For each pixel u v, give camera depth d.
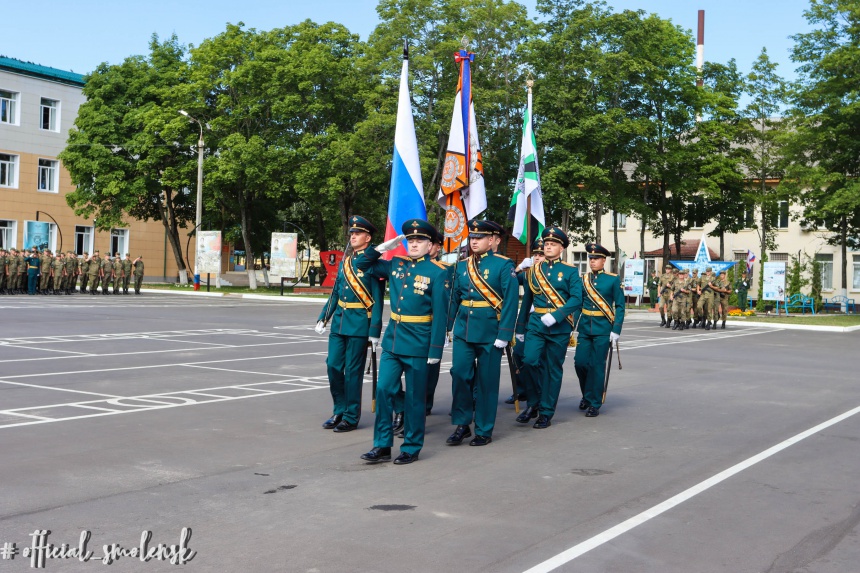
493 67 42.91
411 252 7.97
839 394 12.88
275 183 43.78
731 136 47.06
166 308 31.05
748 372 15.77
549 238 9.91
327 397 11.34
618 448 8.51
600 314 10.57
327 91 44.12
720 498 6.59
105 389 11.51
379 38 41.94
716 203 49.47
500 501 6.39
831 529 5.82
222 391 11.62
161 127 45.12
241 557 5.05
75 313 26.45
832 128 41.47
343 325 9.08
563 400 12.00
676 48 46.62
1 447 7.89
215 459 7.62
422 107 41.41
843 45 41.66
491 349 8.62
